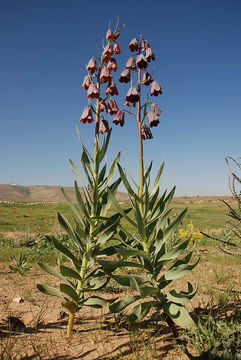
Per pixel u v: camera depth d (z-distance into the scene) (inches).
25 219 716.0
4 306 127.0
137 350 84.8
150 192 104.6
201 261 230.5
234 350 82.4
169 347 91.1
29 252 268.5
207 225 551.2
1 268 209.9
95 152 105.0
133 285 80.4
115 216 105.9
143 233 94.7
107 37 109.9
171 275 91.2
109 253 104.4
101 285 96.3
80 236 108.6
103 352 88.8
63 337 99.1
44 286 95.6
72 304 94.0
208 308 119.5
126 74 106.2
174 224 91.6
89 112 106.3
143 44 109.3
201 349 81.7
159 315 115.9
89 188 110.8
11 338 97.3
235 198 101.0
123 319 115.3
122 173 93.4
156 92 105.7
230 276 176.4
